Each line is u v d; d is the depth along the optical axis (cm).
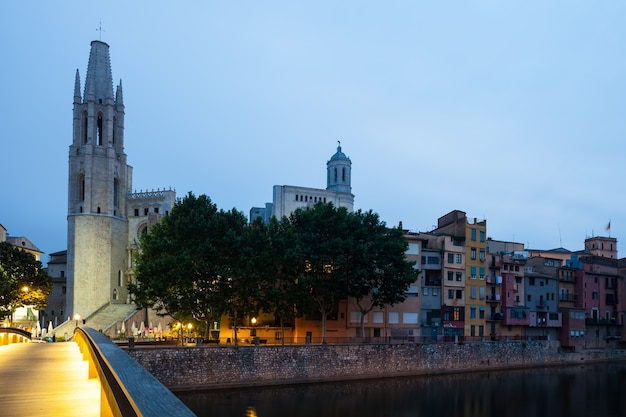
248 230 6906
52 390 1536
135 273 6919
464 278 9719
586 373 8888
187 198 7038
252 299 6900
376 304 7981
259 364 6266
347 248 7369
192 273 6425
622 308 12625
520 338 10156
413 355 7712
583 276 11875
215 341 6788
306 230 7812
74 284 10169
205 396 5622
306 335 8162
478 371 8475
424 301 9262
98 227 10438
